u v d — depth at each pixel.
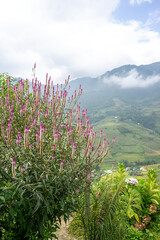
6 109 2.96
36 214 2.31
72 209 2.64
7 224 2.38
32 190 2.10
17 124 2.82
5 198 2.11
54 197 2.37
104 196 3.21
